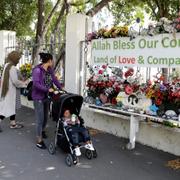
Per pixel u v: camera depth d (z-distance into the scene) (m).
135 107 6.76
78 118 6.52
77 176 5.51
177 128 6.72
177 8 12.98
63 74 10.00
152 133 6.95
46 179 5.40
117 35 7.25
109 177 5.47
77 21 8.88
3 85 8.36
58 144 6.53
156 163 6.09
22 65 11.62
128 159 6.30
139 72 7.11
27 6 17.72
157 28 6.37
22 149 6.91
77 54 8.97
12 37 13.19
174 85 6.16
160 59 6.45
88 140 6.23
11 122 8.68
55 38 10.27
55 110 6.47
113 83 7.40
